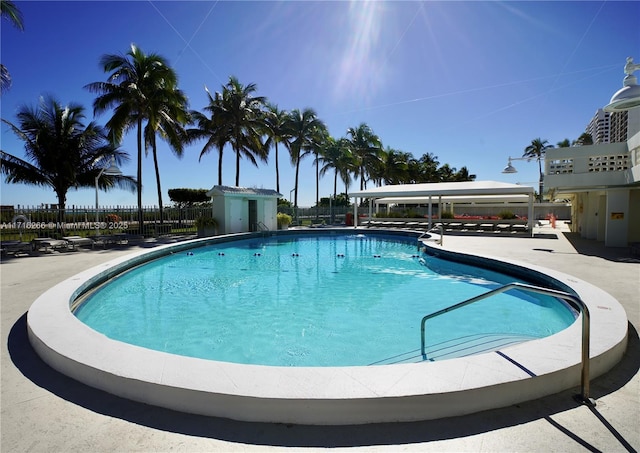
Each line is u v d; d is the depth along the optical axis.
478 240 15.88
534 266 8.40
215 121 24.55
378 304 6.96
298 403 2.34
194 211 20.50
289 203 36.03
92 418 2.43
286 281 9.05
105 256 11.50
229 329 5.57
